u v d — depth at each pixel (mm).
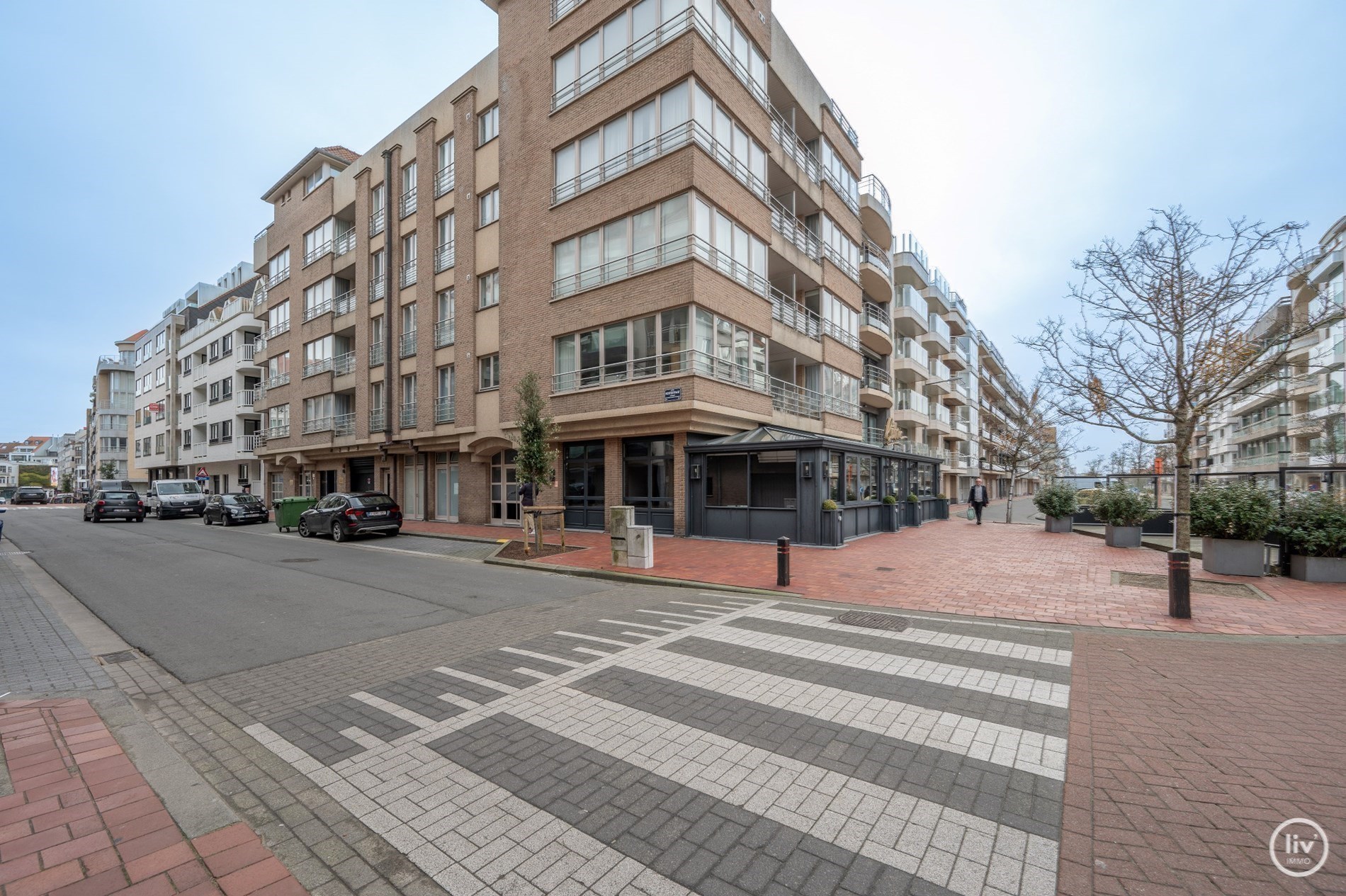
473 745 3877
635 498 16953
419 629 7090
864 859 2689
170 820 2969
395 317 24250
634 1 15906
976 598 8594
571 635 6656
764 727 4121
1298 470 10117
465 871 2631
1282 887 2465
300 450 29156
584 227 17016
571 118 17391
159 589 9922
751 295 17359
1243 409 39594
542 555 13273
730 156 16469
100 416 69625
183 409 45906
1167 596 8625
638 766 3562
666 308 15125
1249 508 9992
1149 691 4832
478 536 17719
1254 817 2998
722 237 16031
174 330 47562
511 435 17781
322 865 2682
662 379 15195
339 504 18141
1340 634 6613
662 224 15375
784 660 5664
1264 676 5184
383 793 3303
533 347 18391
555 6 17984
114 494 28203
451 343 21953
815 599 8727
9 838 2789
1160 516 17109
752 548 13930
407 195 24156
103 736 3986
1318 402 31094
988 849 2762
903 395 37500
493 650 6094
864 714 4340
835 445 14820
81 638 6824
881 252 31906
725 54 16297
